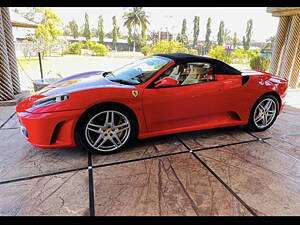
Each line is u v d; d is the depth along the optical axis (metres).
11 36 4.23
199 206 1.61
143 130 2.34
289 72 6.38
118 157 2.25
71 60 12.53
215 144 2.63
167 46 12.57
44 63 10.71
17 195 1.65
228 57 12.96
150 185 1.83
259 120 2.99
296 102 4.98
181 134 2.89
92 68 9.18
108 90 2.11
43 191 1.71
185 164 2.16
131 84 2.33
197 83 2.48
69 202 1.60
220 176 1.99
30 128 1.99
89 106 2.03
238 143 2.68
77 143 2.17
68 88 2.28
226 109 2.70
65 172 1.97
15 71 4.42
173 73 2.38
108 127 2.19
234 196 1.73
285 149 2.57
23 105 2.16
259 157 2.36
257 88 2.80
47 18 19.12
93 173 1.96
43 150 2.35
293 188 1.86
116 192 1.73
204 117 2.63
